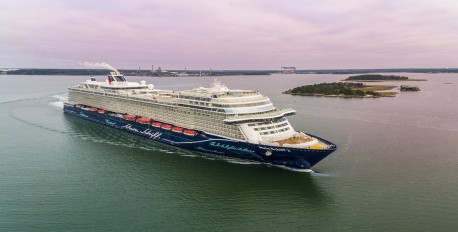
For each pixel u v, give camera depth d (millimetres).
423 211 59844
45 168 80125
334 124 132375
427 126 129625
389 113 162500
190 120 93375
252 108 86875
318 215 59719
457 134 115500
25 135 110062
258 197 66688
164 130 98812
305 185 71188
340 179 73875
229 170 79438
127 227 55344
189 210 61531
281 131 85062
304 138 83062
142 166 82062
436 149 96000
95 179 74062
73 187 69750
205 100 89500
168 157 88438
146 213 60000
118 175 76438
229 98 87125
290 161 77250
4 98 197750
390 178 73938
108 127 122750
